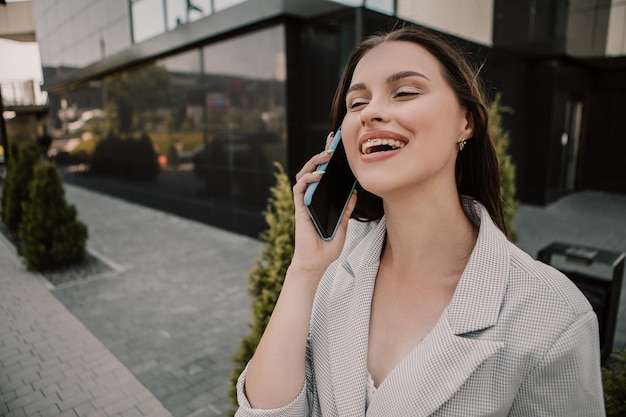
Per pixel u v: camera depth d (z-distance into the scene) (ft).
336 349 3.00
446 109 2.47
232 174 26.99
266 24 22.94
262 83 23.90
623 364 6.62
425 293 2.85
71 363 13.20
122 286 19.57
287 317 2.99
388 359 2.87
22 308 17.29
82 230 22.67
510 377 2.32
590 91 38.24
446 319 2.53
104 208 37.70
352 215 3.55
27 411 11.01
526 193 34.71
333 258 3.14
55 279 20.57
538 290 2.39
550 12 30.04
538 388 2.32
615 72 36.99
